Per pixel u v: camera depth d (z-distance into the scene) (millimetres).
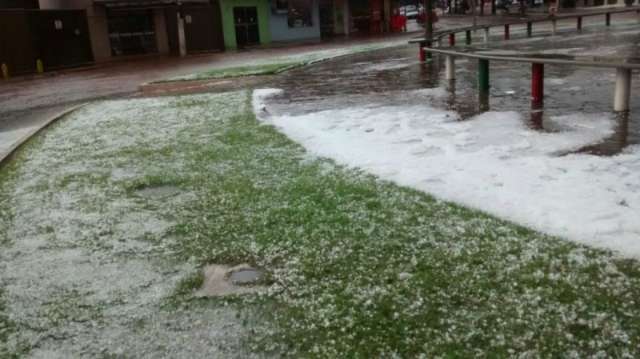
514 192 5344
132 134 9594
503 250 4246
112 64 28344
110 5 30453
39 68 25812
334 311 3596
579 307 3459
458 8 80812
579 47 19516
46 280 4305
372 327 3395
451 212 5027
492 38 27734
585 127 7703
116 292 4051
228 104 12055
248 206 5574
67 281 4266
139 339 3443
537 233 4484
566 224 4582
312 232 4820
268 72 17906
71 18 28328
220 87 15602
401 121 8922
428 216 4973
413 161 6598
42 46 26703
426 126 8438
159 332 3502
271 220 5156
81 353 3340
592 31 27938
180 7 31281
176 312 3727
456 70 15664
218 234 4957
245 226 5074
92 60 30016
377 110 10094
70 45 28375
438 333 3293
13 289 4195
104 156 8148
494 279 3846
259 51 30547
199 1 32812
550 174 5754
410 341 3232
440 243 4438
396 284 3869
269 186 6145
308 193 5789
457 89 12008
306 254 4422
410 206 5234
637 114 8281
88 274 4363
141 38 32625
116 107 13047
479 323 3367
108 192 6422
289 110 10844
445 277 3916
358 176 6227
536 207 4957
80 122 11242
